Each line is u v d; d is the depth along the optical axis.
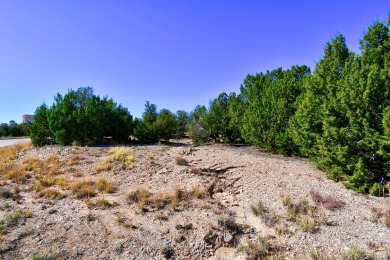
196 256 4.24
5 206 5.54
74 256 3.96
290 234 4.67
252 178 7.48
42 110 13.67
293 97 12.34
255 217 5.39
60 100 14.72
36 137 13.18
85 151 11.01
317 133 8.08
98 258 3.96
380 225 4.77
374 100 6.05
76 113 13.81
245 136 14.10
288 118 11.73
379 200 5.78
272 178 7.38
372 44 7.93
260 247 4.30
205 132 17.84
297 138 9.09
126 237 4.54
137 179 7.67
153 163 9.16
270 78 17.33
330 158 6.91
